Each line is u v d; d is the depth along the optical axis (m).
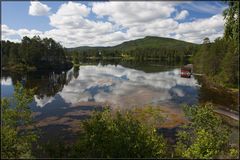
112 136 14.14
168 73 113.00
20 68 102.19
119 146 13.80
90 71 120.12
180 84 79.19
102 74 107.12
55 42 131.25
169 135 32.91
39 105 48.81
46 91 64.50
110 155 13.74
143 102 52.81
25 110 15.50
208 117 18.23
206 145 15.37
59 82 80.38
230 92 63.28
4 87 64.31
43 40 126.25
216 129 17.73
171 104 51.34
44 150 16.22
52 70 114.88
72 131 34.09
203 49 108.25
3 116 14.68
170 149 21.17
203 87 71.75
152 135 15.62
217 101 54.81
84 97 57.47
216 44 89.75
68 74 104.06
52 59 129.12
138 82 83.69
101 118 15.08
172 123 37.81
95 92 64.25
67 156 14.88
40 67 114.75
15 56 108.75
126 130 14.48
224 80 73.56
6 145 14.38
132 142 14.09
